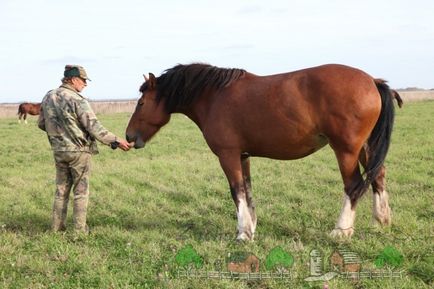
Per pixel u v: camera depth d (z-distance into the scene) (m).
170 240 5.49
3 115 40.97
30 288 4.17
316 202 7.36
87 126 5.75
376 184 5.73
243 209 5.56
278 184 8.88
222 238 5.55
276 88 5.29
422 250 4.79
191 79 5.88
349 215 5.32
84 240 5.63
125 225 6.47
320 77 5.14
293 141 5.34
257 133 5.42
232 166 5.62
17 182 9.55
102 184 9.09
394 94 5.56
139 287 4.16
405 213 6.41
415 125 18.86
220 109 5.59
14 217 6.81
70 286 4.22
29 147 16.02
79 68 5.91
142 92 6.34
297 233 5.64
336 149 5.23
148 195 8.15
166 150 14.59
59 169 5.95
